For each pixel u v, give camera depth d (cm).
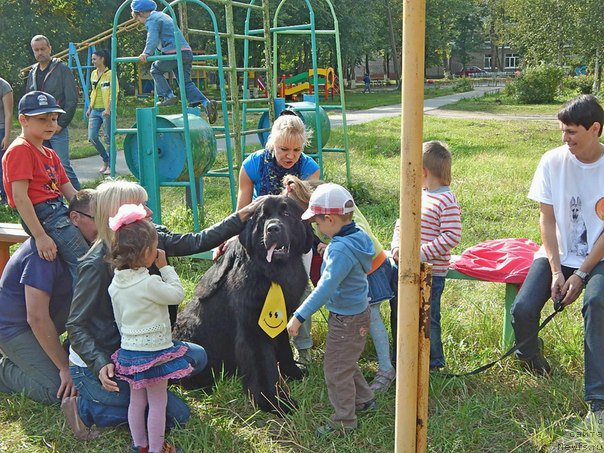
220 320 408
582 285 387
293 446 360
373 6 4191
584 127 387
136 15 814
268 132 954
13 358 401
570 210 405
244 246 382
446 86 5784
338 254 345
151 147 710
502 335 470
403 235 261
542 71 3391
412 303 265
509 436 361
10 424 386
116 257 330
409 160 255
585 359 371
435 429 365
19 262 395
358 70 7962
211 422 380
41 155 423
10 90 852
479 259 462
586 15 3581
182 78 699
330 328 364
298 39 3738
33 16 2764
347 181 1018
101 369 340
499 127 2011
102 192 352
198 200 809
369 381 429
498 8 5738
